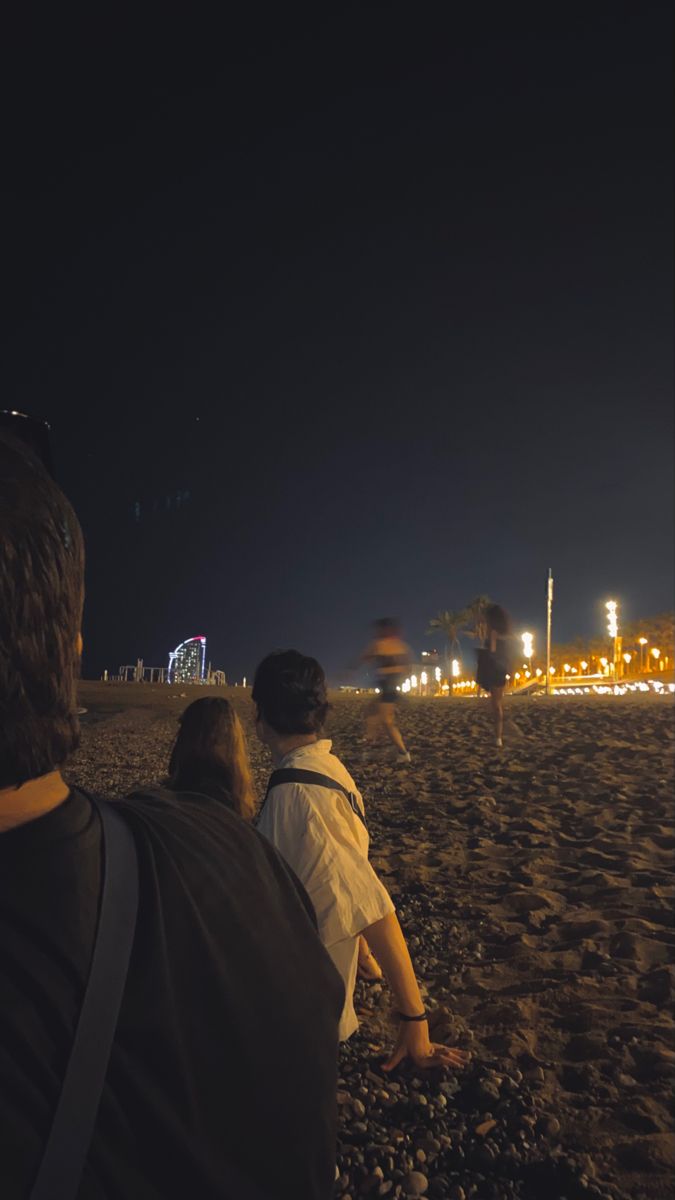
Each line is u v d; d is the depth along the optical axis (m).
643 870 5.90
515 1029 3.71
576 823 7.37
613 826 7.18
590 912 5.12
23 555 0.77
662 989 3.97
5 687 0.75
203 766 2.89
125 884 0.80
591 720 15.31
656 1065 3.34
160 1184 0.74
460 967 4.44
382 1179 2.65
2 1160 0.63
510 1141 2.88
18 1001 0.68
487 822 7.50
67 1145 0.66
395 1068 3.34
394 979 3.14
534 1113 3.01
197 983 0.82
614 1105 3.09
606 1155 2.81
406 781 10.01
